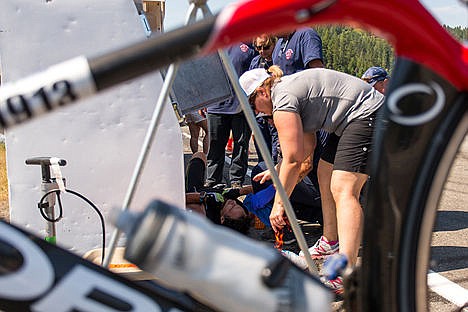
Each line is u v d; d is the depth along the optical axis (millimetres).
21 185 3051
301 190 4008
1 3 2857
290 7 731
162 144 3133
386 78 4941
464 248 3986
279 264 871
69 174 3082
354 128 3010
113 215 874
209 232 867
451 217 4797
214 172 5531
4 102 774
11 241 979
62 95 769
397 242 929
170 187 3174
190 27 746
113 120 3078
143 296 1016
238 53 5137
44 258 988
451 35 872
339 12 764
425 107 887
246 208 3959
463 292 3211
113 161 3105
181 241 847
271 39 4637
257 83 3141
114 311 1000
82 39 2941
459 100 884
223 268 858
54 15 2908
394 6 804
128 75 764
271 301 863
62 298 983
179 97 3639
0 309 974
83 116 3051
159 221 850
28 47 2902
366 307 973
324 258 3514
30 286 973
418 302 942
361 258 990
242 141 5645
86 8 2930
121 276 1020
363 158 3006
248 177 6637
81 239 3148
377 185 940
